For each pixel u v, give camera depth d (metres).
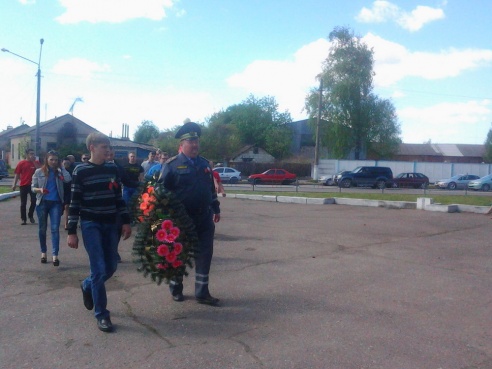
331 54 55.47
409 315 5.86
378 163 54.00
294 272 7.85
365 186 43.53
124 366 4.45
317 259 8.81
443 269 8.15
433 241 10.69
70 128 59.34
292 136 74.88
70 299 6.37
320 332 5.30
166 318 5.70
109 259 5.52
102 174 5.45
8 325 5.43
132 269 7.92
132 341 5.01
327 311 5.98
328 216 15.03
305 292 6.75
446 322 5.64
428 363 4.57
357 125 55.28
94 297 5.31
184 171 5.98
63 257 8.77
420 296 6.62
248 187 38.88
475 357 4.71
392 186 44.03
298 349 4.85
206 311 5.95
